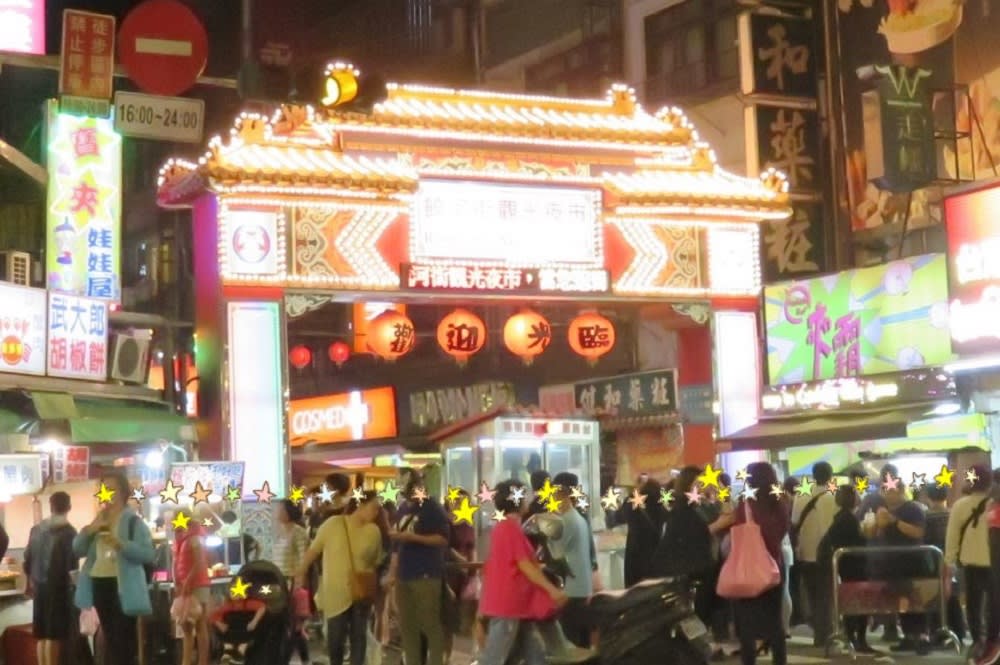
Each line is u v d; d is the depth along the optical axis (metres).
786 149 25.47
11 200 23.36
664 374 27.09
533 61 34.34
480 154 20.56
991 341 18.80
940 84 23.83
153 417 20.03
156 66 16.42
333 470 25.91
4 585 15.65
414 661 13.81
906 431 19.59
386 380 38.38
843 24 25.80
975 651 14.04
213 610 13.99
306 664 16.12
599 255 21.16
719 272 22.16
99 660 14.78
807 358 22.44
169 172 20.39
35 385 18.69
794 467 22.41
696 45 29.03
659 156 21.88
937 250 24.03
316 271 19.73
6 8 22.20
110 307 21.78
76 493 17.70
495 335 34.56
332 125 19.66
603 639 11.49
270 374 19.41
